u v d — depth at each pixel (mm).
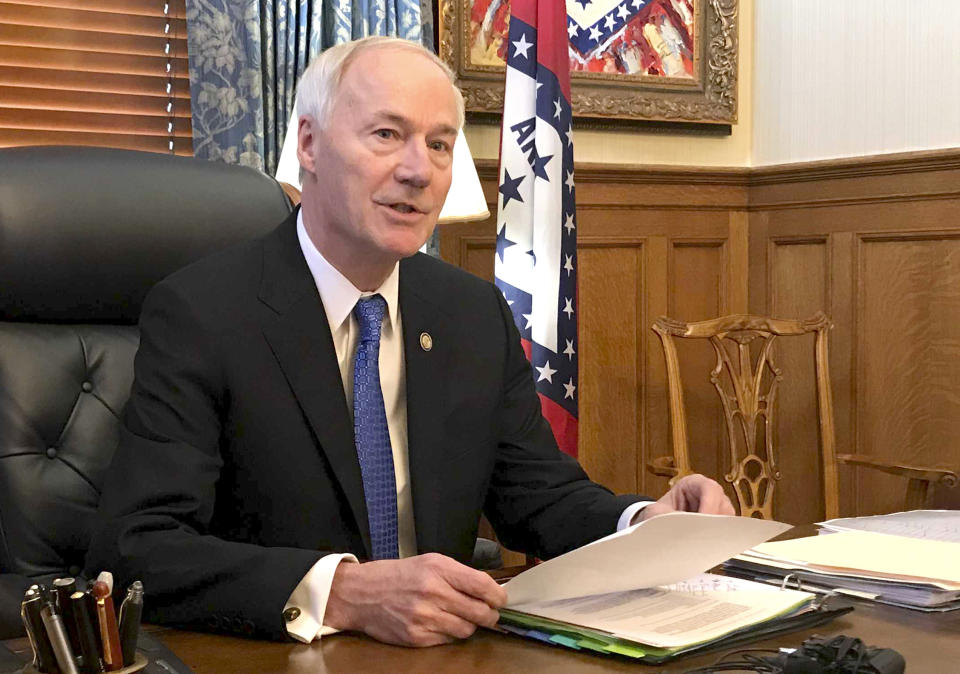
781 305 3723
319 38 2904
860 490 3461
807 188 3605
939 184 3213
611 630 1046
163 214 1683
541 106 3010
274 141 2902
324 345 1423
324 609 1093
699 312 3766
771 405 3154
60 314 1658
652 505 1402
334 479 1388
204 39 2811
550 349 2994
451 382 1511
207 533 1319
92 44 2893
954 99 3166
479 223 3322
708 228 3752
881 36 3363
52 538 1565
